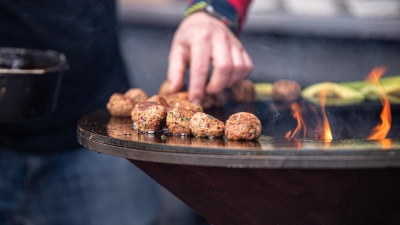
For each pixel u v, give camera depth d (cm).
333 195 80
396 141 83
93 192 190
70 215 191
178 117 92
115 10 182
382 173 76
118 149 84
